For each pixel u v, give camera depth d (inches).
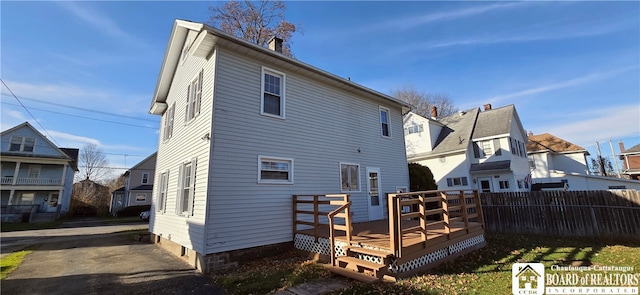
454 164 770.8
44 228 753.0
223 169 249.8
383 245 200.4
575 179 780.0
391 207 190.9
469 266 225.0
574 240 324.5
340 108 379.9
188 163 307.0
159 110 476.4
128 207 1197.1
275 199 282.4
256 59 300.5
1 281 214.8
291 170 303.6
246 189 262.1
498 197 414.9
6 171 983.6
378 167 414.3
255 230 260.8
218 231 236.2
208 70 282.0
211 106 257.1
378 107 442.9
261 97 295.6
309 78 349.1
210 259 228.5
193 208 264.5
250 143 274.8
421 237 219.1
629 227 306.2
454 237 252.1
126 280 211.0
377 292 166.9
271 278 201.3
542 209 372.8
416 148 880.3
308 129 332.8
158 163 460.1
